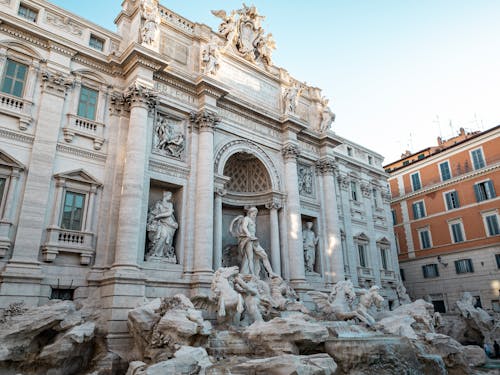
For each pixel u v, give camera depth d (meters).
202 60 27.06
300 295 26.81
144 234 21.62
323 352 16.41
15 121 19.69
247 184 30.81
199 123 25.55
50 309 16.44
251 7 32.81
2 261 17.72
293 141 31.03
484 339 30.34
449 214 43.16
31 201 18.94
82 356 16.73
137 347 17.19
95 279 19.66
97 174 21.56
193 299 20.38
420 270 45.00
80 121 21.72
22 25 20.56
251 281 23.52
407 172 48.50
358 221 37.25
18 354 14.89
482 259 39.62
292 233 28.70
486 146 40.69
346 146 39.62
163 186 24.06
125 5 25.72
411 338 20.36
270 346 15.82
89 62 22.80
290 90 32.38
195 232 23.39
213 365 13.46
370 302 23.95
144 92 22.67
